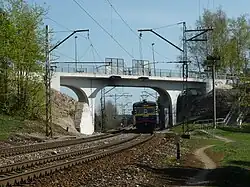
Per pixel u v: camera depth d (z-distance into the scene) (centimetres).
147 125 8369
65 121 7694
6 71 6700
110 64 9250
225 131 8125
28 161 2759
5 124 5975
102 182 2130
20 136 5391
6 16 6438
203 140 6194
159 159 3322
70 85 8775
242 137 7231
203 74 10600
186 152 4112
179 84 10338
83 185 2036
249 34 10238
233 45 10212
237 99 9800
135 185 2086
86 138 5906
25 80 6812
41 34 6669
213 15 10369
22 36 6488
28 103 6856
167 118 10400
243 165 3078
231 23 10338
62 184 2038
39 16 6669
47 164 2775
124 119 14525
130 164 2892
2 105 6662
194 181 2295
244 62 10231
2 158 3200
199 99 10612
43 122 6869
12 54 6356
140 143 4816
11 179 1978
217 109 10319
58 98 8200
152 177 2389
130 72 9550
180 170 2714
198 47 10388
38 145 4481
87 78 8969
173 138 6012
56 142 5006
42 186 1953
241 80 9581
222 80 10669
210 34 10225
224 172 2591
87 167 2666
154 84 10000
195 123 9625
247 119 9862
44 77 6606
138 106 8469
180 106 10400
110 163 2952
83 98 9094
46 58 6347
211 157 3681
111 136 6438
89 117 8775
